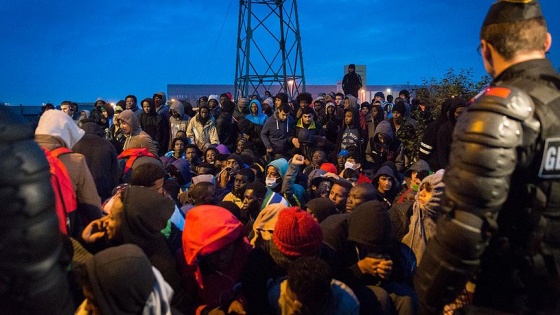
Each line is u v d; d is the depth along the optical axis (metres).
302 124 8.66
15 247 1.08
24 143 1.12
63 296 1.18
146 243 2.66
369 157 7.80
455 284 1.58
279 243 2.83
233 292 2.84
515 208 1.56
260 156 9.09
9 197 1.07
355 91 13.22
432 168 6.08
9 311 1.12
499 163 1.45
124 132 6.52
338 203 4.64
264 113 10.45
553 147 1.50
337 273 3.03
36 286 1.11
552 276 1.55
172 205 2.77
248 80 21.36
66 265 1.25
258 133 9.38
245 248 2.99
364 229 2.94
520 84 1.60
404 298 2.97
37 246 1.10
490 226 1.51
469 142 1.50
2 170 1.07
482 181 1.47
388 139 7.43
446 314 1.96
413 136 7.72
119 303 2.01
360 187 3.94
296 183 6.18
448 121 5.75
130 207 2.62
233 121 9.41
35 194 1.10
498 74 1.70
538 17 1.64
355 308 2.66
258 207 4.37
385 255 2.97
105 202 3.95
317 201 3.86
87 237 2.71
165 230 3.25
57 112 3.45
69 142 3.44
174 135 9.32
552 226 1.53
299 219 2.81
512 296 1.60
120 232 2.62
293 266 2.51
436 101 8.09
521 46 1.63
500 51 1.67
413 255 3.22
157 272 2.20
